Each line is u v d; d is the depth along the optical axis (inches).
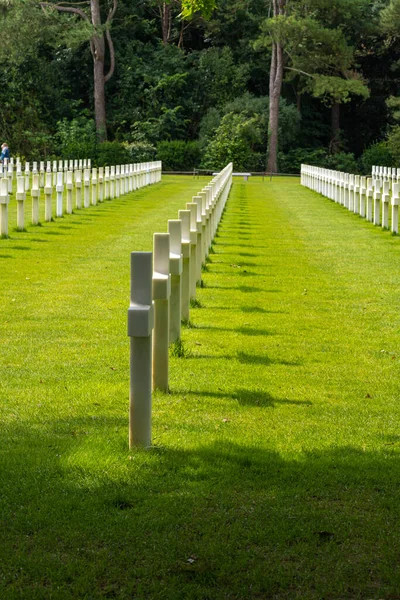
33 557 196.5
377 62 3243.1
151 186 1866.4
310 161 3019.2
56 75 2950.3
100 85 2847.0
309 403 321.7
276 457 259.8
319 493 234.2
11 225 937.5
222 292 564.1
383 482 242.4
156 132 2906.0
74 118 2883.9
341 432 288.0
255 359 386.3
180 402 315.3
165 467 248.8
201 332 439.2
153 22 3186.5
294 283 610.2
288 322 473.1
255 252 777.6
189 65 3198.8
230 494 231.9
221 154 2684.5
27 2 2468.0
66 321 462.0
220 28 3206.2
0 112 2748.5
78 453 256.4
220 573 190.7
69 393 327.6
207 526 212.4
